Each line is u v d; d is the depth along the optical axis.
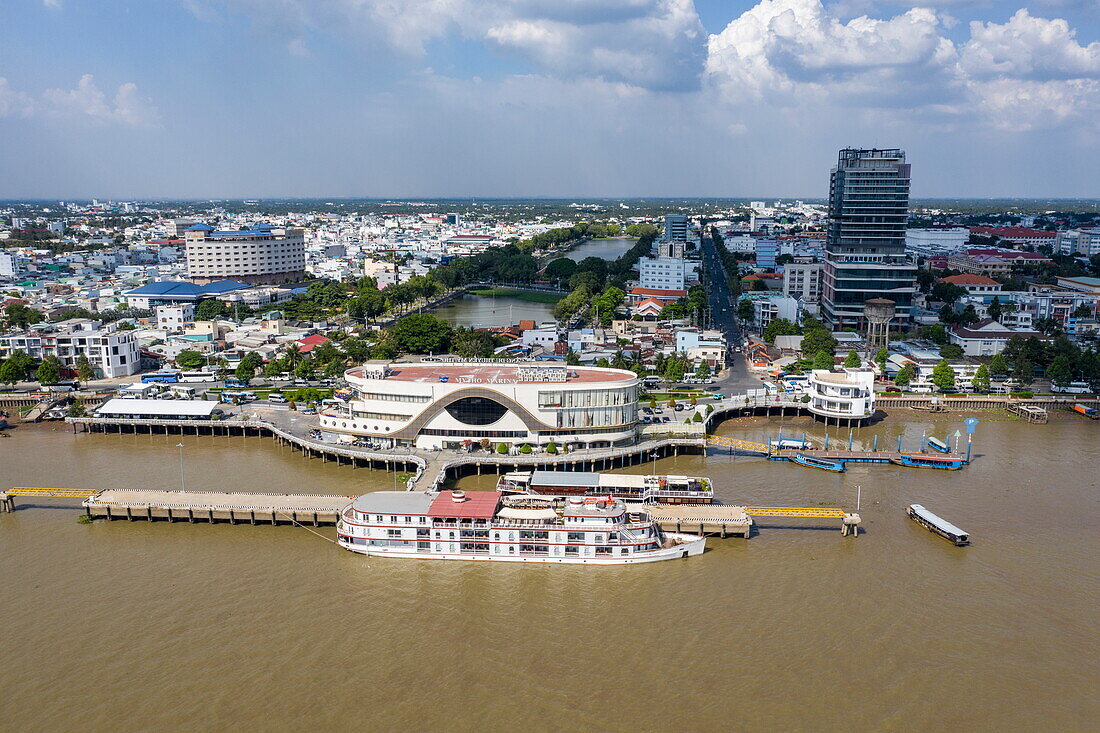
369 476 174.00
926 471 177.38
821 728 92.12
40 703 96.44
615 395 183.12
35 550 137.12
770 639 109.69
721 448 195.75
